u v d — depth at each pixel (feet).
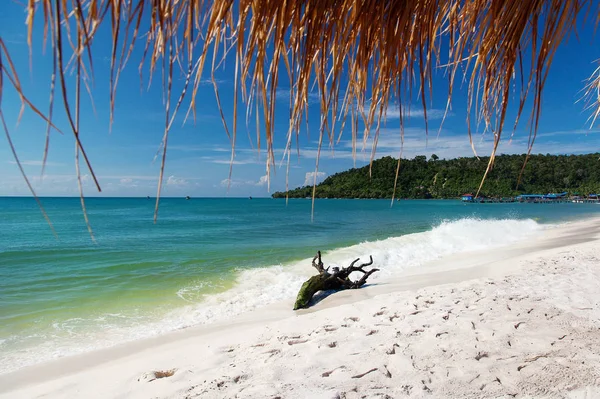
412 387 10.35
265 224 109.60
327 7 2.90
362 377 11.12
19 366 16.02
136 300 26.71
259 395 10.38
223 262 42.93
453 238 56.24
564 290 20.12
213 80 2.56
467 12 3.72
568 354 11.56
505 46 3.27
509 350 12.18
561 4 3.14
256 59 2.72
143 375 12.94
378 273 33.65
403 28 3.04
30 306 25.34
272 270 36.94
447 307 17.52
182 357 14.66
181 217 151.74
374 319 16.72
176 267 39.93
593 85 7.11
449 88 3.55
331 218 135.74
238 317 22.13
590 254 32.27
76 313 23.71
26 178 1.62
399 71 3.20
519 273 26.08
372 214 161.89
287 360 12.80
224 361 13.58
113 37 1.96
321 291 27.14
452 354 12.17
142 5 2.07
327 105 3.07
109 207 285.84
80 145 1.70
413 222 110.01
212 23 2.36
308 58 2.94
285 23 2.71
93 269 39.29
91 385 12.91
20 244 64.28
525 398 9.49
